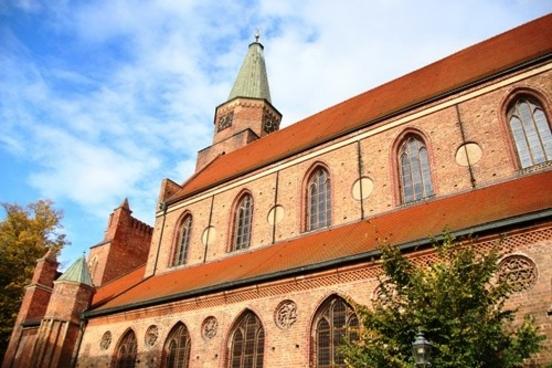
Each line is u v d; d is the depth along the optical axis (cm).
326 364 1836
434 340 1188
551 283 1434
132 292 3120
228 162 3888
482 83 2345
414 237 1820
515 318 1450
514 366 1216
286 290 2081
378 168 2517
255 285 2198
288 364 1922
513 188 1925
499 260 1554
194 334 2369
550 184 1775
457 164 2239
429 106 2488
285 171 2972
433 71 2995
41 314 3459
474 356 1115
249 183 3150
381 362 1224
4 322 3978
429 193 2295
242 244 2958
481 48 2872
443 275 1263
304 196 2784
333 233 2405
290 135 3550
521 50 2434
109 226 4631
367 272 1850
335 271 1941
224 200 3256
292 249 2439
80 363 2892
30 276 4356
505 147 2128
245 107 4869
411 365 1143
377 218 2338
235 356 2155
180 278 2936
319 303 1939
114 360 2716
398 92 3002
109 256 4356
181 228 3503
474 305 1212
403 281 1375
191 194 3538
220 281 2403
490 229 1598
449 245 1395
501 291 1252
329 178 2727
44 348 2886
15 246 4469
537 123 2120
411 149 2491
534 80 2173
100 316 2977
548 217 1495
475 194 2061
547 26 2541
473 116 2302
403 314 1278
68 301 3059
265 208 2931
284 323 2025
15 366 3145
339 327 1861
